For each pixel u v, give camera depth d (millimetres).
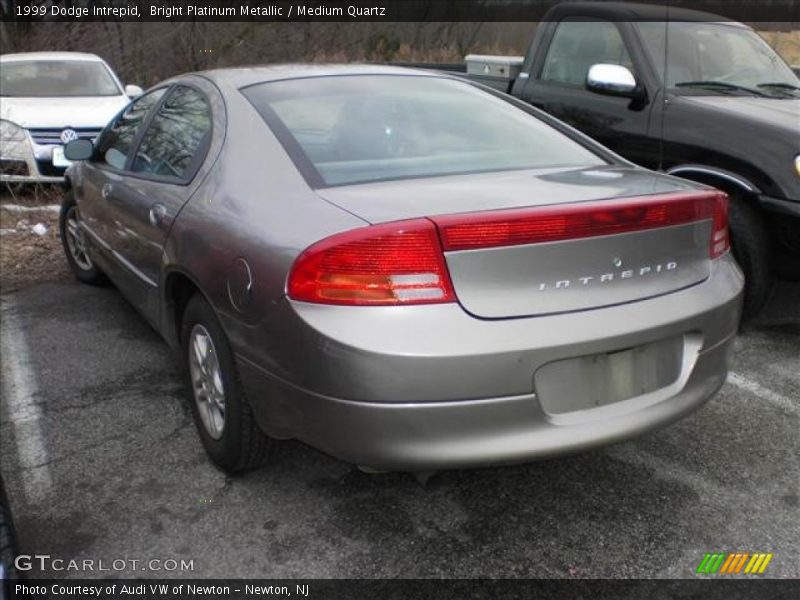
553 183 2607
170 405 3543
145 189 3457
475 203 2320
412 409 2158
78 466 3039
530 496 2854
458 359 2137
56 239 6414
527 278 2236
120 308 4871
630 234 2375
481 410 2195
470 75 6477
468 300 2186
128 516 2721
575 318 2279
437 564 2480
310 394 2260
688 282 2564
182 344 3125
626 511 2760
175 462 3064
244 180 2760
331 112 3012
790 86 5133
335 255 2188
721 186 4305
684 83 4863
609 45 5211
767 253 4215
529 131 3242
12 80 8602
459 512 2754
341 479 2949
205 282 2701
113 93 8750
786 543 2584
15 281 5445
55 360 4062
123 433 3295
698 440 3254
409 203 2340
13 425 3369
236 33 14352
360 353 2135
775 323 4621
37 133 7457
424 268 2152
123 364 4000
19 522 2684
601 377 2361
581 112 5199
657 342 2475
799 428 3357
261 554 2527
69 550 2543
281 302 2295
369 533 2633
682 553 2533
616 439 2383
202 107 3316
